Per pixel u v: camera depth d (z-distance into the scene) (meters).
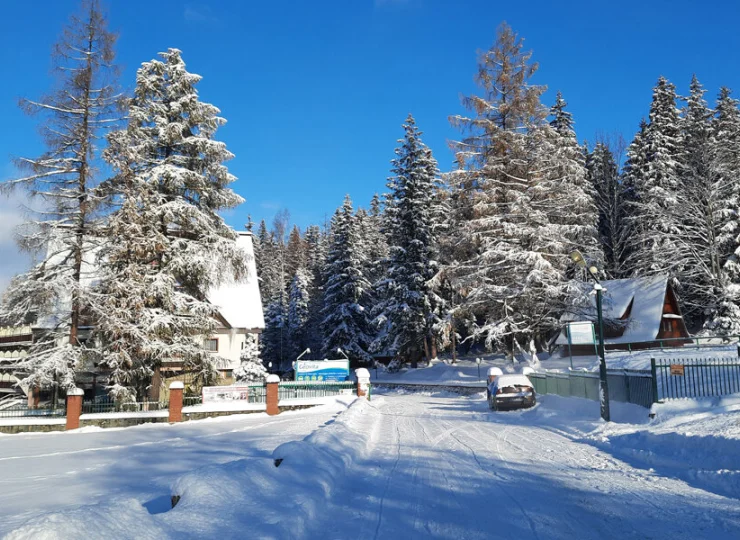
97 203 25.02
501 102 38.19
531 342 37.94
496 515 7.38
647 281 41.03
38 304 24.44
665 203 41.38
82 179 25.20
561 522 6.99
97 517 5.26
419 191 50.19
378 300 61.00
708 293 39.66
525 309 37.69
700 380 16.25
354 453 11.89
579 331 25.03
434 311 50.69
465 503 8.05
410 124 51.34
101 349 25.41
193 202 28.83
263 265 82.62
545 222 36.25
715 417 12.55
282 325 69.81
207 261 26.81
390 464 11.31
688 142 45.78
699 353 28.55
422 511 7.66
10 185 23.81
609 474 9.84
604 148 52.66
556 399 21.98
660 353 30.36
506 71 38.19
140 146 26.19
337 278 58.19
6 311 24.67
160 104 27.77
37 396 29.61
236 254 27.86
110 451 16.23
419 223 49.88
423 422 20.14
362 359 56.75
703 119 51.31
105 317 24.39
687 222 42.44
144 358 25.09
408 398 37.56
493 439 14.91
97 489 10.48
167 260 27.06
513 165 38.12
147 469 12.50
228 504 6.66
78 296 24.55
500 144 38.06
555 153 37.22
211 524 5.97
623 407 16.73
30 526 4.77
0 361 27.72
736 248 39.09
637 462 10.85
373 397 39.06
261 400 27.70
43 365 23.50
